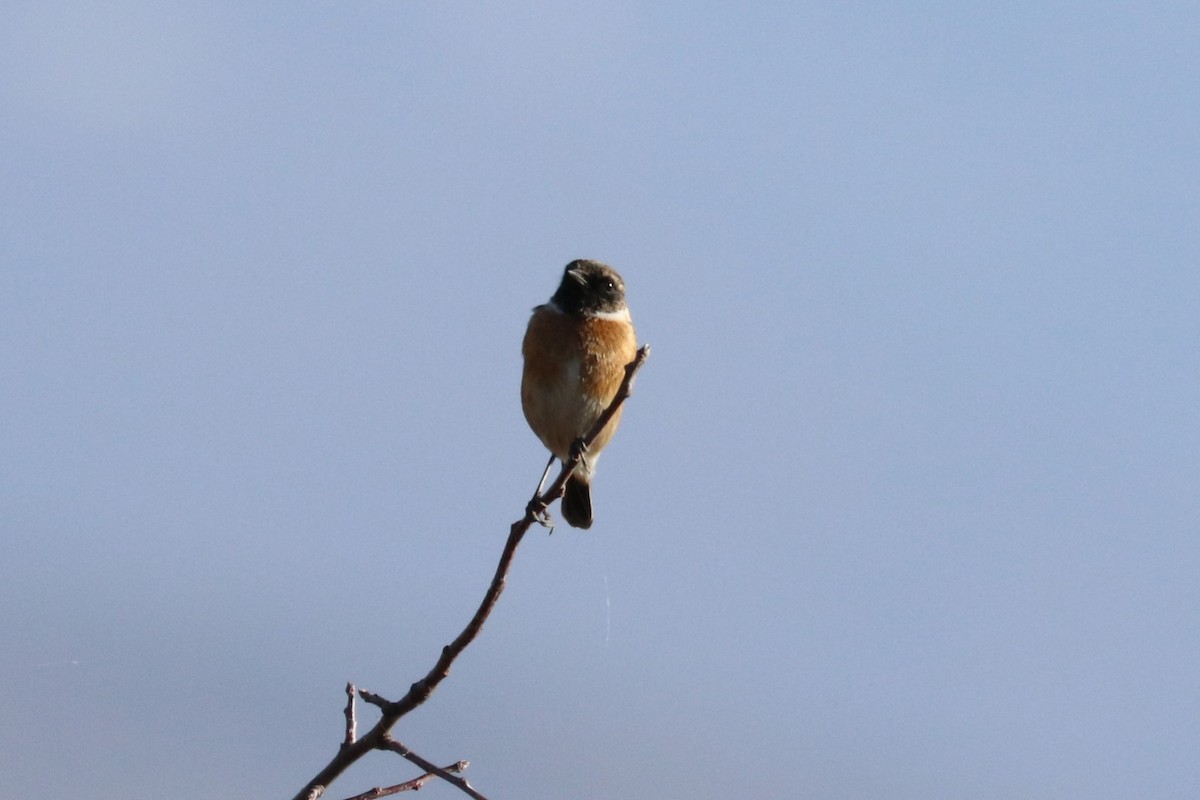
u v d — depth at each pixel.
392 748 6.55
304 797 6.44
